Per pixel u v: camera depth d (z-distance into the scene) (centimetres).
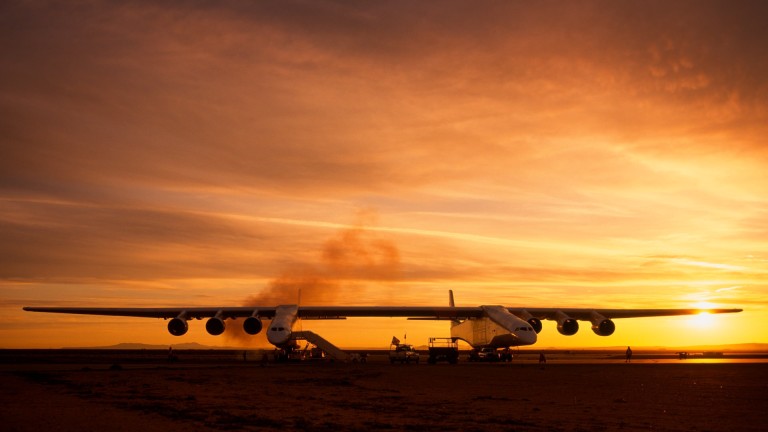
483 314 7694
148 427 1814
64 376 4066
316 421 1975
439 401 2620
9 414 2106
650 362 7050
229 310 7150
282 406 2394
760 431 1800
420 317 7988
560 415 2158
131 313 7162
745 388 3259
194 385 3378
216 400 2595
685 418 2075
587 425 1911
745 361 7344
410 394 2942
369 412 2230
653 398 2750
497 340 7088
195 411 2203
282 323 6462
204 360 7681
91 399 2616
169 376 4100
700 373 4591
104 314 7181
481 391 3117
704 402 2580
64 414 2108
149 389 3111
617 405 2477
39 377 3969
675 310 7625
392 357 7069
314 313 7494
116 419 1988
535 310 7475
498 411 2273
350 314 7675
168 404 2430
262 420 1978
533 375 4412
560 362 7225
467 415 2156
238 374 4394
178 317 6706
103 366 5684
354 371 4894
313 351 7750
